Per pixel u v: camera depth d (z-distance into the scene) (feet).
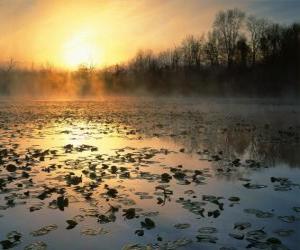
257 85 260.42
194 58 315.58
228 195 28.45
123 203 26.37
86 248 19.70
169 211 24.88
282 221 23.30
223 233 21.48
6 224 22.77
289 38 257.55
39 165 38.06
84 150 47.39
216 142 54.95
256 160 41.98
